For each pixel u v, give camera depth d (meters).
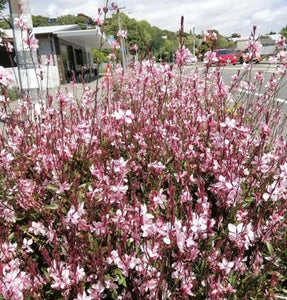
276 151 2.65
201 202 1.69
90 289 1.61
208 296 1.58
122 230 1.81
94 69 26.89
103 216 1.75
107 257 1.69
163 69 3.38
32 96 4.59
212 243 1.80
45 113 3.25
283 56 3.89
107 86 3.89
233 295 1.66
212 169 2.37
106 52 25.70
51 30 20.02
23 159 2.73
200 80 4.77
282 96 7.95
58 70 19.64
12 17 4.46
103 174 1.96
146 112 3.37
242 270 1.73
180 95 3.80
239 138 2.49
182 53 2.94
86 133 2.63
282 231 2.18
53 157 2.54
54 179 2.42
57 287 1.54
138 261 1.56
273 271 1.83
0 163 2.14
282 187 1.85
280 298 1.77
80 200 2.16
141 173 2.64
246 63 3.61
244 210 2.13
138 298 1.57
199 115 3.01
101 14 3.00
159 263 1.66
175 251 1.61
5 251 1.75
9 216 2.11
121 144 3.04
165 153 2.80
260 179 2.39
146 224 1.49
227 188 1.91
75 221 1.59
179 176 2.28
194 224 1.48
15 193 2.26
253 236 1.65
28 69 4.54
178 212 2.14
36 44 3.49
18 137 3.02
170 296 1.61
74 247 1.67
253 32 3.15
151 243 1.58
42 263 2.03
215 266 1.67
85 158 2.60
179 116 3.46
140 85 4.25
